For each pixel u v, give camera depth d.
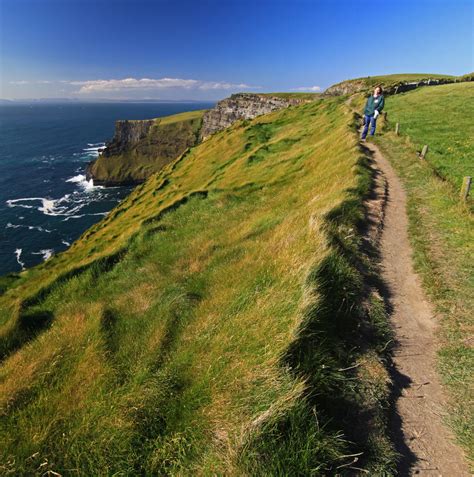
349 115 29.70
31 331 9.76
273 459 3.73
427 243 9.49
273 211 14.38
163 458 4.40
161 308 8.22
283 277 6.88
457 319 6.57
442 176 15.16
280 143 31.62
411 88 53.41
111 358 6.57
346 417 4.55
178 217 17.56
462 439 4.37
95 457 4.57
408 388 5.17
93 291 11.77
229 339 5.78
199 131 174.12
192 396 5.05
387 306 7.03
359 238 9.27
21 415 5.48
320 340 5.37
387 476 3.89
